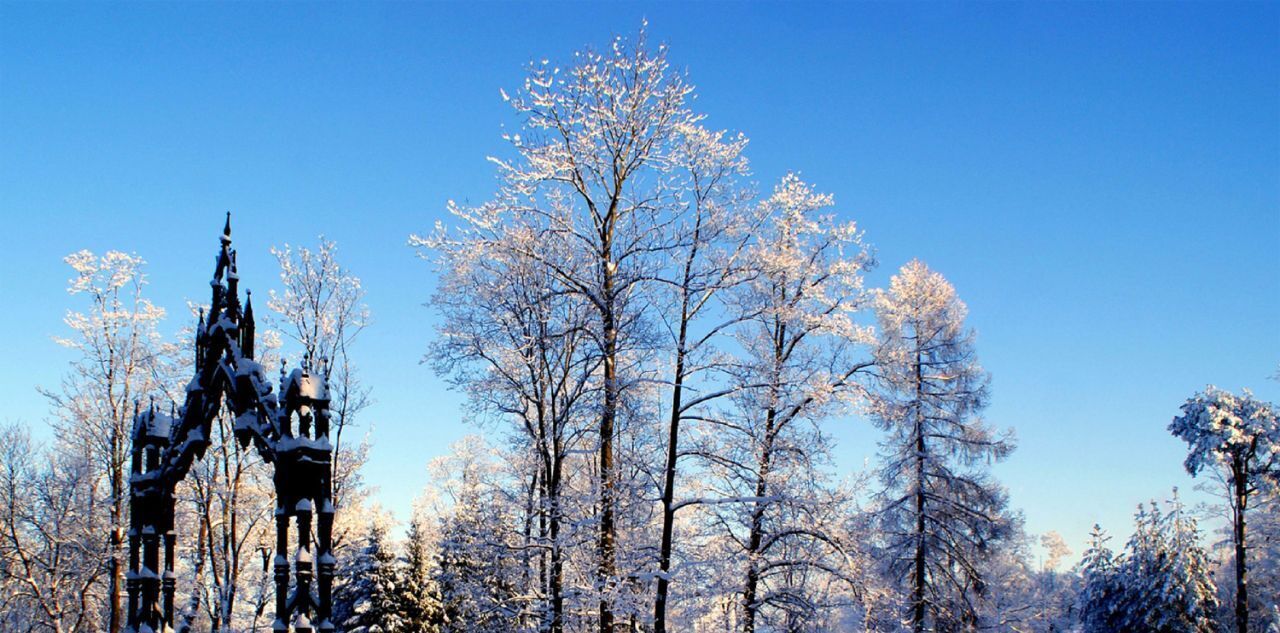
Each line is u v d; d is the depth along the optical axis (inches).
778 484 779.4
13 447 1093.8
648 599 703.1
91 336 1011.9
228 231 557.6
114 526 993.5
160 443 576.1
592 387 775.1
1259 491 1373.0
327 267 930.1
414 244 765.9
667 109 755.4
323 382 504.1
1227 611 1598.2
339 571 1487.5
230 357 535.8
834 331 813.2
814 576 802.8
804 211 825.5
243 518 1005.8
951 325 1121.4
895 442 1136.8
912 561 1099.3
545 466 804.6
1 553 1067.3
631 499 733.9
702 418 743.1
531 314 772.0
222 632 862.5
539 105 752.3
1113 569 1628.9
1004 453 1111.6
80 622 1035.9
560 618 723.4
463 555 844.6
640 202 765.3
